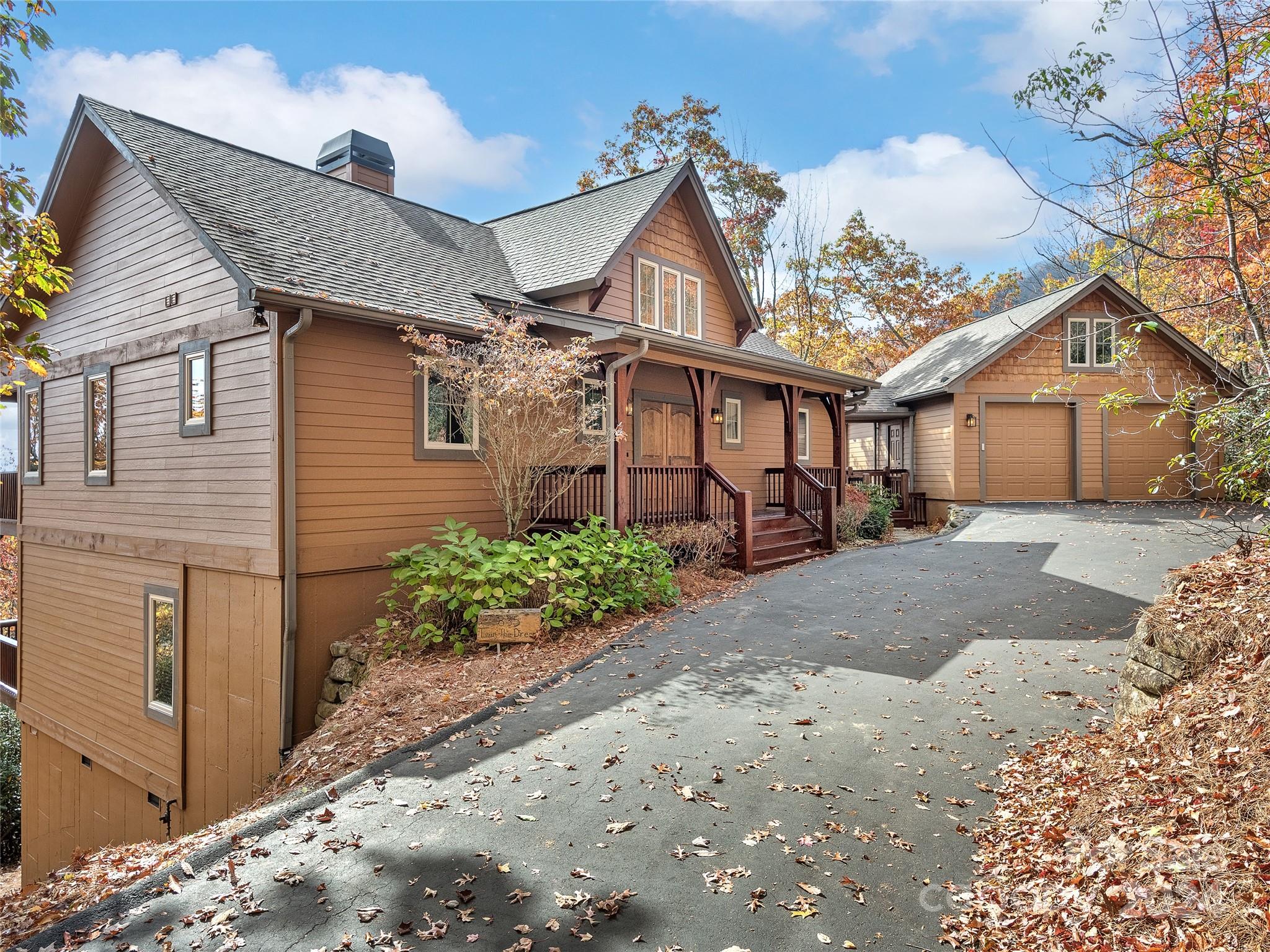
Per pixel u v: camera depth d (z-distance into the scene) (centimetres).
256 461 801
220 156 1047
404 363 917
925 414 1922
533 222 1430
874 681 591
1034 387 1784
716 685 590
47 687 1184
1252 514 1241
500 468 928
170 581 932
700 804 403
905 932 300
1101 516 1398
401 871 342
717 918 307
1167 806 332
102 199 1053
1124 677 482
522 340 905
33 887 435
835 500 1423
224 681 852
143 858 418
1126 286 1908
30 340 727
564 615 776
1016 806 394
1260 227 658
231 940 292
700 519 1107
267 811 440
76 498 1119
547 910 312
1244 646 407
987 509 1623
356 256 973
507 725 520
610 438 966
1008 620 745
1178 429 1758
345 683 783
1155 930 266
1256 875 269
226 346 840
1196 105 505
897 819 387
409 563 843
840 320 3117
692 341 1038
